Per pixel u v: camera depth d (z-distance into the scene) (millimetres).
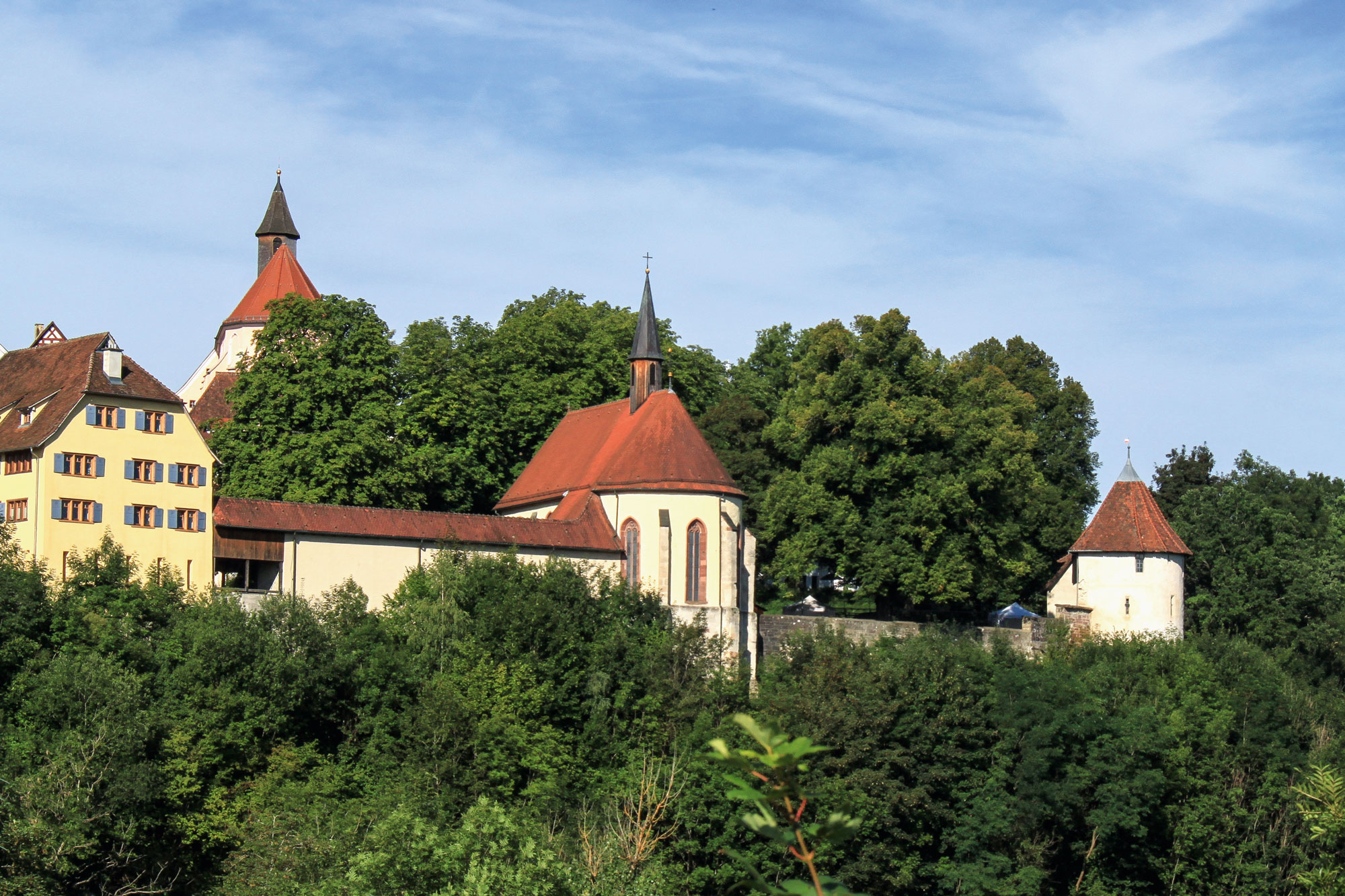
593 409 87312
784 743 12547
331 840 48250
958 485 86562
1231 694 78188
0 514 66000
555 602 67812
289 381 83500
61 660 54125
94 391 66188
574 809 57781
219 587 67188
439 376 90500
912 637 75625
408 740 59094
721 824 57906
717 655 68875
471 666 63062
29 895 46031
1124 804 67562
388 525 71688
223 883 51375
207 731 55844
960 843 64875
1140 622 92188
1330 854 62500
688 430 78875
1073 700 70375
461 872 42438
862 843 60500
